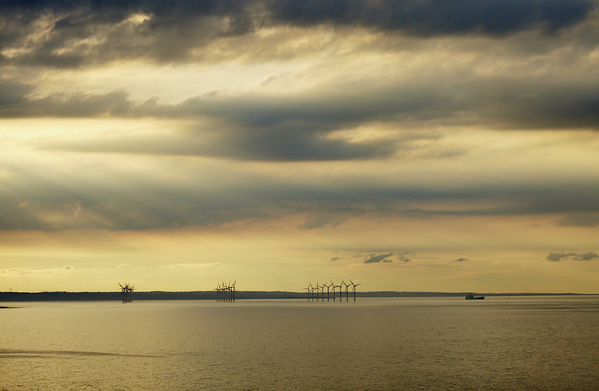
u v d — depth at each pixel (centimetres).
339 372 7912
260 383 7162
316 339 12569
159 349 10606
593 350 10206
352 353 9956
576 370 8012
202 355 9738
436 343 11562
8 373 7831
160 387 6912
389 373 7819
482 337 12825
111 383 7138
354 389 6825
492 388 6850
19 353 10006
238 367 8362
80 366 8450
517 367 8269
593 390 6738
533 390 6731
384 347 10881
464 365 8475
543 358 9194
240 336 13425
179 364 8638
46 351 10288
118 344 11556
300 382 7219
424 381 7256
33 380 7306
